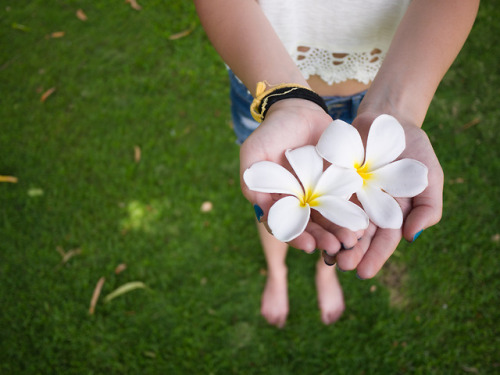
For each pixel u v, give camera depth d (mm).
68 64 783
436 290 579
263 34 334
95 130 718
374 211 285
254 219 639
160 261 623
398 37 336
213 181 667
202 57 767
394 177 290
